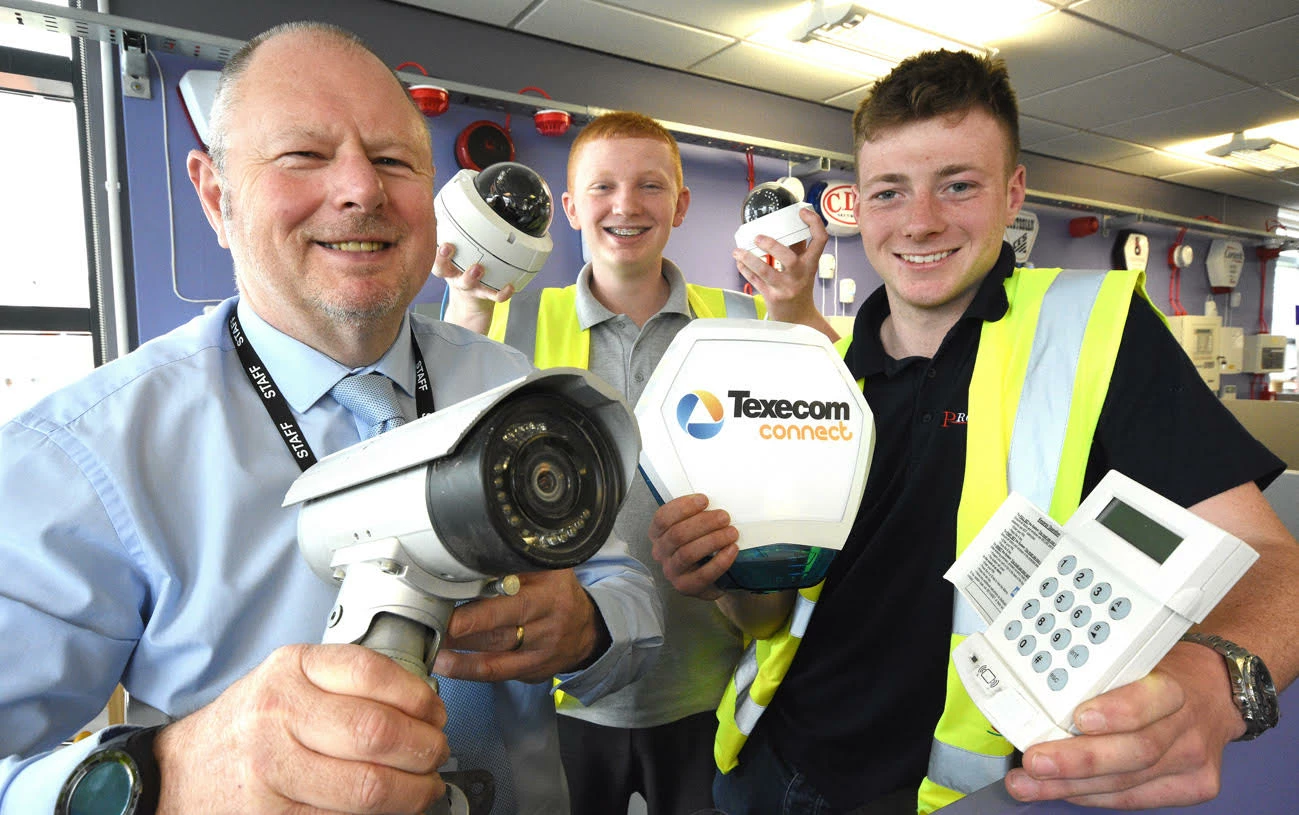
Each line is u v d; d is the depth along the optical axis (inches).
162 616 28.3
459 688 33.1
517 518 19.0
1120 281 37.9
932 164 39.3
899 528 39.5
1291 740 25.2
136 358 30.7
